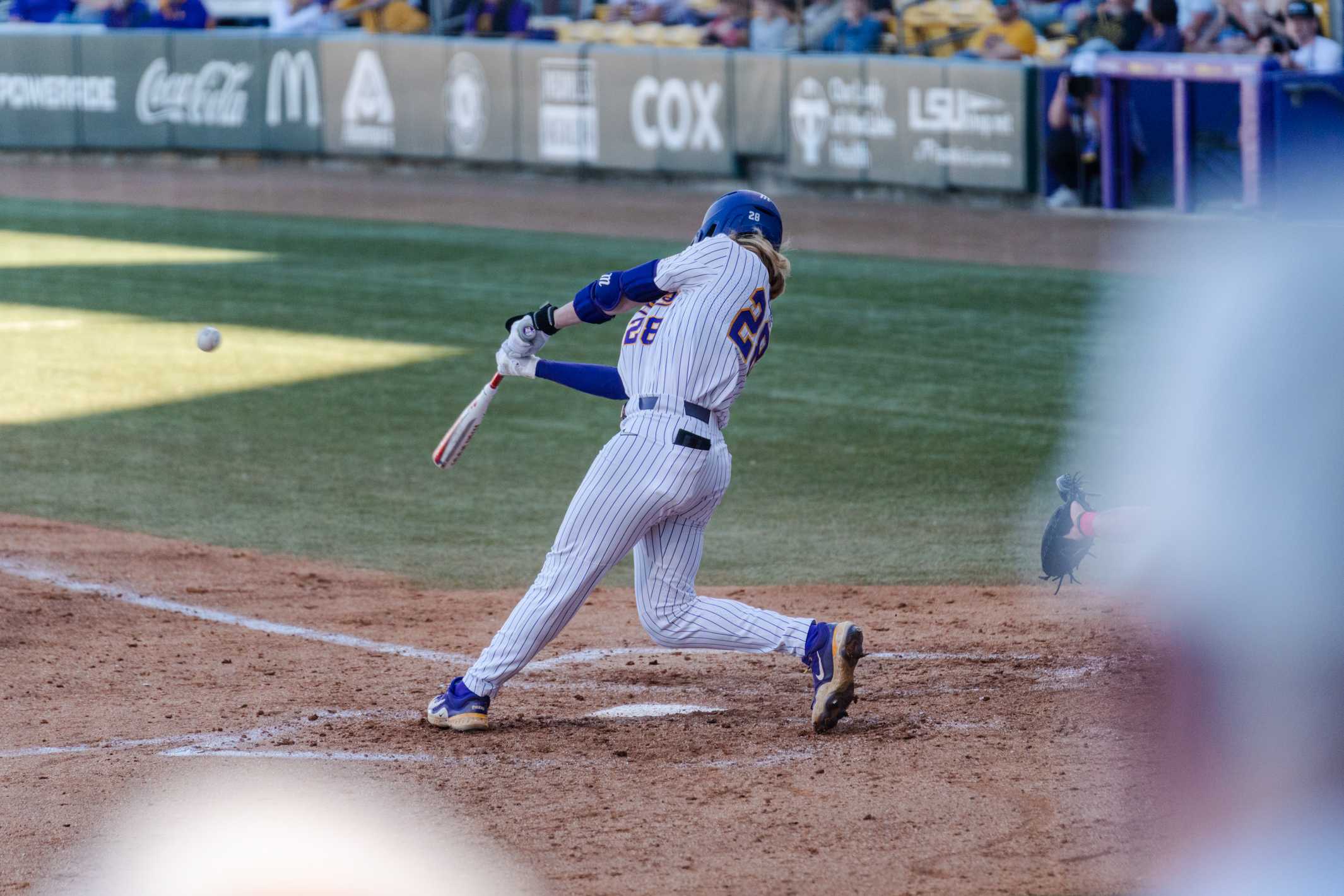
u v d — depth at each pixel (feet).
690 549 54.54
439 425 116.16
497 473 103.50
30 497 97.19
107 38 284.20
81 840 45.96
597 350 141.79
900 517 92.07
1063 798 47.14
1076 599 73.87
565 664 65.62
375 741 54.80
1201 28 199.31
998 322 148.25
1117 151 201.67
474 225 216.74
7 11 310.04
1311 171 179.52
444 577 81.97
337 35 271.69
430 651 68.39
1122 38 201.67
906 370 131.23
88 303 166.50
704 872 42.73
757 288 53.11
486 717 55.72
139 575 80.43
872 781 49.11
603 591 81.15
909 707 57.41
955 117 213.25
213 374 133.28
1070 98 203.10
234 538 89.15
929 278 171.12
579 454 107.86
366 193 247.91
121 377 132.16
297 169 276.21
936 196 220.02
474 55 257.34
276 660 66.69
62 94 289.53
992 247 186.50
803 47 237.66
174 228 217.77
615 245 198.29
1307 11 189.88
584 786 49.60
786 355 138.21
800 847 44.14
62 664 65.67
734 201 55.57
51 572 80.18
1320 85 178.70
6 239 209.56
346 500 97.19
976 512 92.63
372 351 141.79
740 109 234.38
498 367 55.72
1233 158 192.85
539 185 251.80
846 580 80.23
